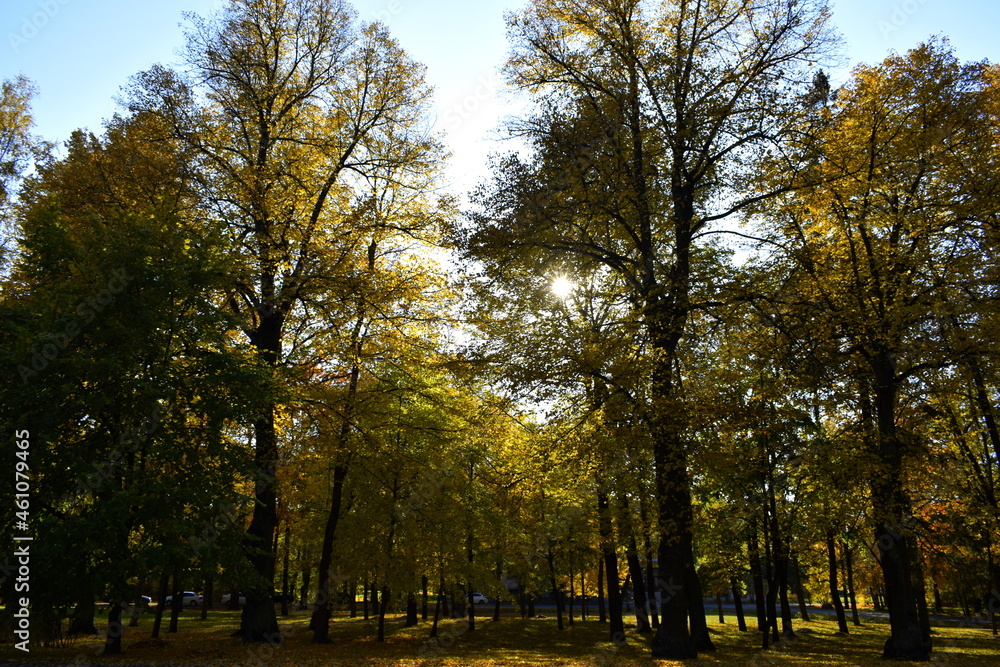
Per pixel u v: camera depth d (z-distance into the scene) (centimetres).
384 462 1998
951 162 1650
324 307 1839
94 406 1242
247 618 1831
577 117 1559
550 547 3000
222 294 1791
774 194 1549
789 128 1511
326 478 2444
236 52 1959
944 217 1662
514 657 1686
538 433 1662
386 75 2095
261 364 1503
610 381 1449
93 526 1141
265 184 1808
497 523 2497
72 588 1173
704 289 1483
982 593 2861
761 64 1546
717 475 1465
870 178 1631
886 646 1661
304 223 1916
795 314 1512
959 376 1644
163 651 1598
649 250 1605
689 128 1528
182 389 1370
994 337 1484
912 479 1844
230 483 1382
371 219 1961
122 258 1375
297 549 3747
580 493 2286
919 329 1606
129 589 1178
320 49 2094
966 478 2169
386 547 2305
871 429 1636
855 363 1636
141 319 1324
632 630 3019
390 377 2088
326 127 2062
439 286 1948
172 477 1315
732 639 2736
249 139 2005
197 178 1764
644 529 1775
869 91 1708
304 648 1953
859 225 1698
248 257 1716
